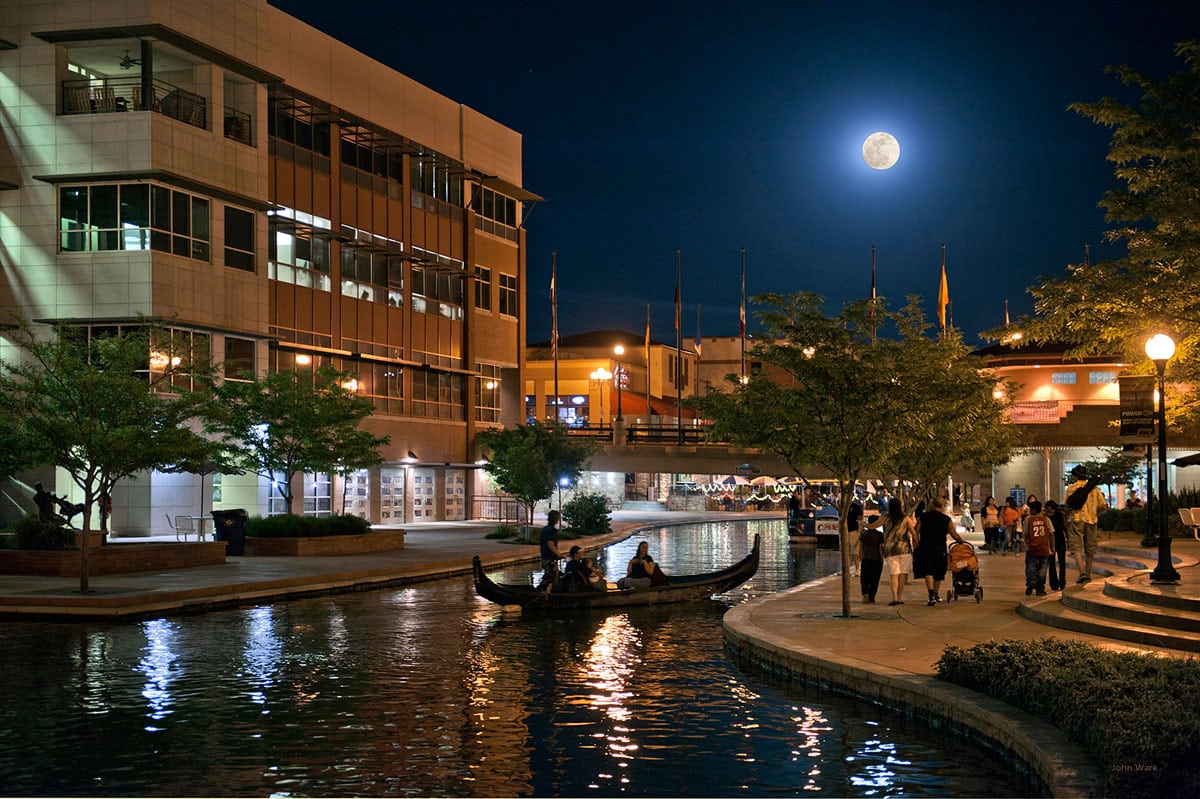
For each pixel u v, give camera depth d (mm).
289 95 51844
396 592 29109
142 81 43594
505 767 11898
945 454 30969
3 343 43656
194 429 42625
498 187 69125
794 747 12586
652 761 12086
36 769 11922
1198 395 25188
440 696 15562
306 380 40031
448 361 64938
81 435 25250
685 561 41156
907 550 22781
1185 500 38438
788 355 21141
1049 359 58812
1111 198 20125
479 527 57375
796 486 68438
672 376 108312
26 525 30750
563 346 104125
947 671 14086
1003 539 36906
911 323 35812
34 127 43656
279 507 50406
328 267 55094
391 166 60406
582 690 15914
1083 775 9938
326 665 18047
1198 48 18891
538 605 24859
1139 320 21828
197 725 13852
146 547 30734
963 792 10867
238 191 47375
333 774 11688
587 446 53531
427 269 63062
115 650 19453
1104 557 30781
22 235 43750
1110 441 57812
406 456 60625
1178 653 15484
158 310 42938
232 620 23469
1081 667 12383
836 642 17453
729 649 19422
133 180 43125
